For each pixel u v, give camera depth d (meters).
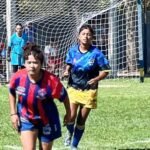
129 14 40.28
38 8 36.94
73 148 15.18
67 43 38.12
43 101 11.04
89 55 14.87
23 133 11.07
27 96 11.00
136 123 20.56
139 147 16.12
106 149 15.77
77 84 14.97
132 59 40.94
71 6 36.75
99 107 24.98
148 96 29.42
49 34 38.72
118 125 20.05
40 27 38.59
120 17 40.16
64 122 11.63
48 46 37.88
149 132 18.69
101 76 14.79
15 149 15.80
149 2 48.62
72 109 15.02
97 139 17.34
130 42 40.94
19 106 11.20
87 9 36.12
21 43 33.03
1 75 37.03
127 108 24.75
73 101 14.97
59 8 37.09
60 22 37.84
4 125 20.11
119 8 39.41
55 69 37.41
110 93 30.97
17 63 33.19
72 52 15.09
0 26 38.31
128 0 39.41
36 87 10.98
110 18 39.50
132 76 40.22
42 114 11.05
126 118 21.78
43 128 11.12
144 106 25.47
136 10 40.00
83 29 14.88
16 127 11.25
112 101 27.25
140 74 38.44
